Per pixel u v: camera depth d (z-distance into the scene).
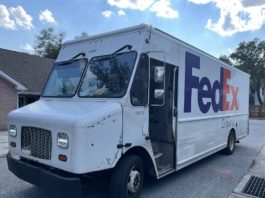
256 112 36.25
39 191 5.69
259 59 46.44
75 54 5.86
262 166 8.27
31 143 4.74
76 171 4.07
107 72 5.20
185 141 6.60
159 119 6.27
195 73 7.04
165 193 5.82
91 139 4.18
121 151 4.66
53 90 5.81
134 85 4.93
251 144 12.58
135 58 5.01
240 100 10.73
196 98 7.12
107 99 4.91
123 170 4.74
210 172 7.48
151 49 5.37
